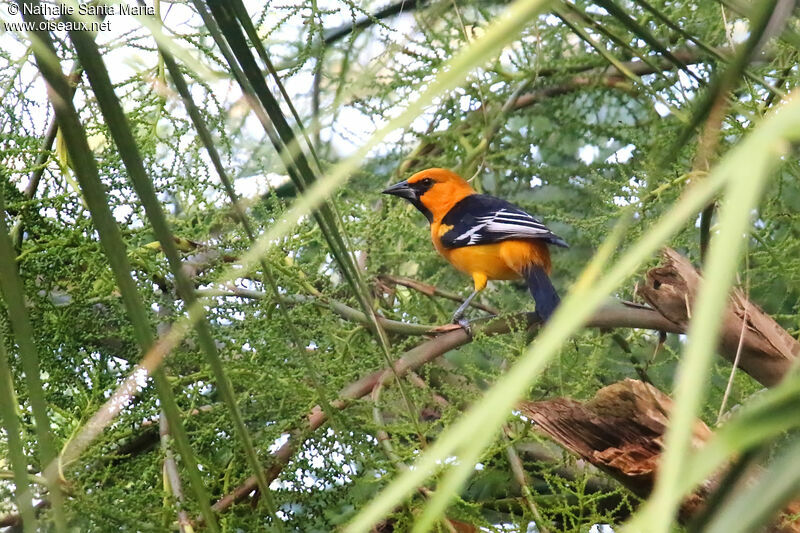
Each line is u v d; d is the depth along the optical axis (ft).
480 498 19.03
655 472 12.82
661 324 18.34
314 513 15.69
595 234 20.95
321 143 24.40
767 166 3.65
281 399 16.37
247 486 15.65
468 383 19.16
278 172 22.56
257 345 16.42
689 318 15.67
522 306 26.48
